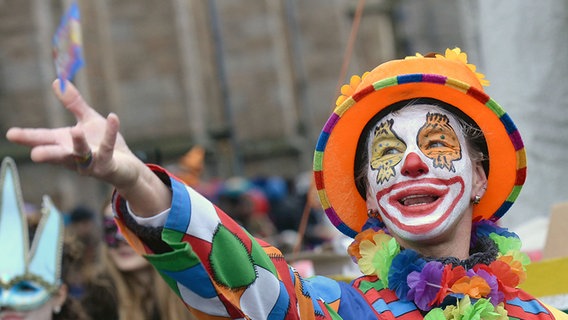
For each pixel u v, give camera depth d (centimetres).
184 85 3316
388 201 515
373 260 515
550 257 716
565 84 863
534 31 866
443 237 515
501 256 529
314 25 3700
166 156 3234
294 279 483
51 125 2922
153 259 434
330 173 540
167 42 3319
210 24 3416
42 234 753
